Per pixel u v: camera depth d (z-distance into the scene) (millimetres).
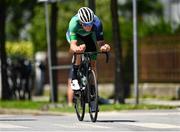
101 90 61906
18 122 27469
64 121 28125
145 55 56531
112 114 34875
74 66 27812
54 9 53625
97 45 28891
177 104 43469
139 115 32875
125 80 57719
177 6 96750
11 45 91625
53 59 53625
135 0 41000
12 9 65125
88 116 32000
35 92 71938
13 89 60625
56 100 52938
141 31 67625
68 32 27703
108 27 71312
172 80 53719
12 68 60594
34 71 71875
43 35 83375
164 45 54500
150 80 55969
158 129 23547
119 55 44719
